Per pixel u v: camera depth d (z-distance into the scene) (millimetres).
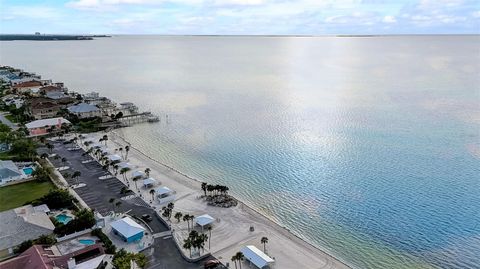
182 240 75875
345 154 125688
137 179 105312
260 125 166000
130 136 151625
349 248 75875
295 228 83500
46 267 60562
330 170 113375
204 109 199250
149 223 82562
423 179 104938
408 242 77250
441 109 184125
